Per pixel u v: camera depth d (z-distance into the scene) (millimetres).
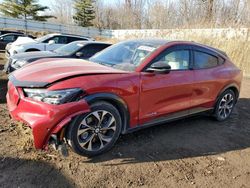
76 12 52750
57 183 3195
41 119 3336
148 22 42531
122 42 5141
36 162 3553
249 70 13531
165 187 3336
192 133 5020
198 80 4957
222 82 5496
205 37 16219
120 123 3986
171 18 33312
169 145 4418
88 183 3254
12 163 3480
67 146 3689
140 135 4668
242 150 4562
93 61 4707
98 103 3695
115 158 3840
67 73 3670
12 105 3750
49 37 13461
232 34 15117
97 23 56000
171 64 4586
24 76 3732
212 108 5527
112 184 3287
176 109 4703
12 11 45281
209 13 25172
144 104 4176
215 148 4520
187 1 28969
